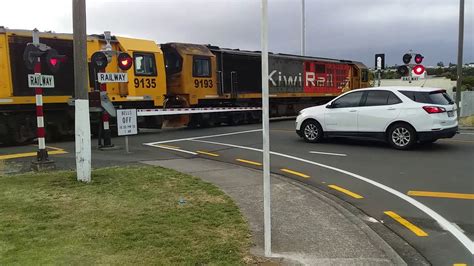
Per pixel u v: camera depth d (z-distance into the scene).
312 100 29.80
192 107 20.78
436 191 8.38
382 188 8.65
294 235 5.80
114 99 16.84
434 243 5.81
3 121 14.58
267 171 5.02
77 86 8.17
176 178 8.78
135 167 9.94
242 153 12.77
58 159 11.09
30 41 14.83
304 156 12.22
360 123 13.83
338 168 10.55
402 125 13.05
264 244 5.22
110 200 7.04
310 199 7.61
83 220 6.02
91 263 4.61
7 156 11.59
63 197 7.16
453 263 5.19
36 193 7.38
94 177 8.65
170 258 4.80
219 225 5.98
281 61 26.27
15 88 14.51
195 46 21.38
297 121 15.29
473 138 15.87
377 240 5.72
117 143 14.73
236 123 23.22
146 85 17.95
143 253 4.91
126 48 17.17
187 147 13.91
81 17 8.20
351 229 6.11
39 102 9.46
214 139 16.03
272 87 25.53
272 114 26.22
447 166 10.63
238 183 8.71
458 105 22.89
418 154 12.34
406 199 7.86
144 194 7.46
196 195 7.50
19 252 4.86
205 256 4.89
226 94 22.56
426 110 12.73
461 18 22.17
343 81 32.19
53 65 9.42
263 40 4.92
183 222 6.03
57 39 15.46
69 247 5.03
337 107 14.40
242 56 23.64
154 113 17.73
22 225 5.78
